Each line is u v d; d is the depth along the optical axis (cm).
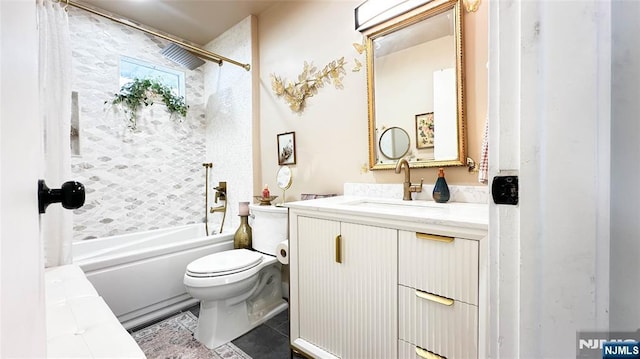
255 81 244
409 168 152
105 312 103
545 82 40
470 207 124
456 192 140
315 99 203
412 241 104
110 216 236
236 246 222
